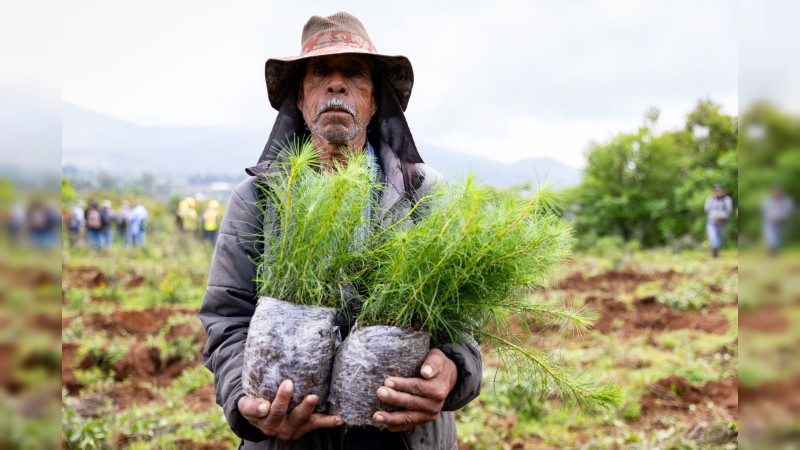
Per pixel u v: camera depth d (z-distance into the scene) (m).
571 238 1.48
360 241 1.46
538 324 1.56
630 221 19.77
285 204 1.40
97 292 10.52
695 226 18.36
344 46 1.75
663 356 6.31
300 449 1.54
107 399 5.31
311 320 1.35
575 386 1.52
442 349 1.46
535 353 1.54
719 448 4.15
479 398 5.04
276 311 1.35
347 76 1.80
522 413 4.88
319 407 1.36
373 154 1.88
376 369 1.31
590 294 9.37
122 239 19.17
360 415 1.33
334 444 1.58
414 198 1.68
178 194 30.94
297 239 1.38
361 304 1.48
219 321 1.62
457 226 1.34
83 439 4.00
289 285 1.38
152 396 5.54
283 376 1.30
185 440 4.29
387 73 1.90
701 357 6.24
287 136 1.89
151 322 8.07
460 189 1.34
